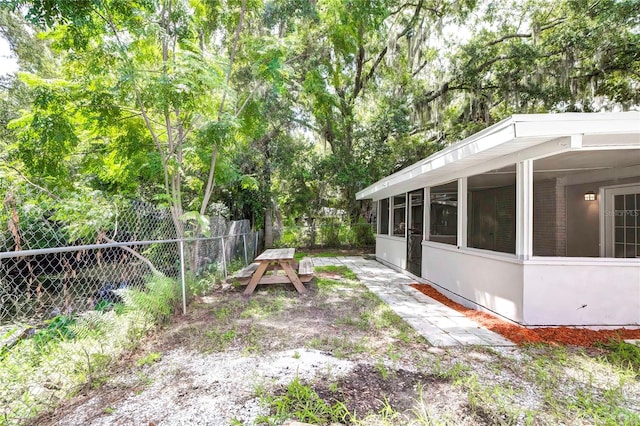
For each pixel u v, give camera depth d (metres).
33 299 3.49
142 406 2.17
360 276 7.37
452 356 3.00
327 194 13.87
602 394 2.32
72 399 2.26
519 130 3.10
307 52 9.71
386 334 3.60
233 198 11.13
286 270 5.65
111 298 4.11
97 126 4.84
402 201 8.15
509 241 5.39
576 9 9.03
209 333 3.57
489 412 2.08
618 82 9.64
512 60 10.20
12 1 2.98
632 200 5.14
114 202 4.27
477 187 5.89
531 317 3.74
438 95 11.48
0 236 3.39
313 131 13.30
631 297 3.69
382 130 12.32
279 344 3.29
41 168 4.35
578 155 3.96
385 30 11.12
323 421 1.99
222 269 6.71
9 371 2.24
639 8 7.65
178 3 5.07
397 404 2.19
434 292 5.79
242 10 5.90
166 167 5.12
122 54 4.16
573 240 6.16
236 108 6.43
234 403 2.21
